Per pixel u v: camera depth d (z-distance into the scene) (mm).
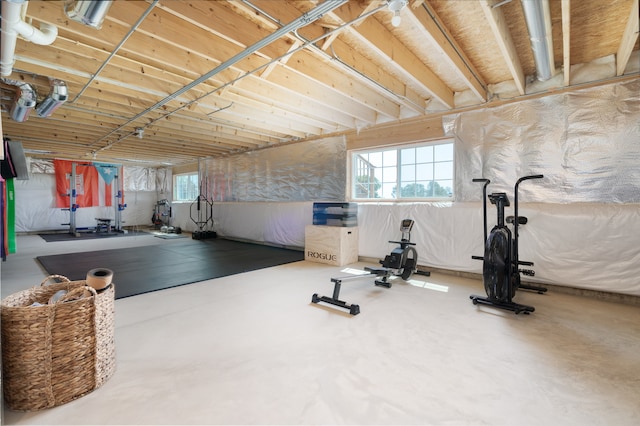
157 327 2428
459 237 4066
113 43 2564
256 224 7258
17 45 2744
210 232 8367
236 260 5180
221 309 2834
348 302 3031
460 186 4199
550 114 3520
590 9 2432
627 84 3074
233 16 2547
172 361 1918
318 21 2578
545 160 3549
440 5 2383
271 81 3439
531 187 3643
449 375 1772
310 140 6199
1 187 4344
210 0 2375
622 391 1624
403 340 2207
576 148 3359
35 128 5527
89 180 10070
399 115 4773
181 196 10969
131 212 11625
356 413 1459
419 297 3191
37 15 2172
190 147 7566
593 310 2840
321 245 4973
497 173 3881
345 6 2285
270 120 5148
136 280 3828
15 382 1451
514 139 3760
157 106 4180
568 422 1402
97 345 1640
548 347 2113
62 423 1394
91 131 5793
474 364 1892
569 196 3404
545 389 1643
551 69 2854
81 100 4145
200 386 1665
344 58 2965
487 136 3963
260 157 7328
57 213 9914
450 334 2311
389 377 1751
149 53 2807
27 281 3809
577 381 1714
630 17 2354
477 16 2523
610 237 3070
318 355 1992
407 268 3754
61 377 1511
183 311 2781
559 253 3344
